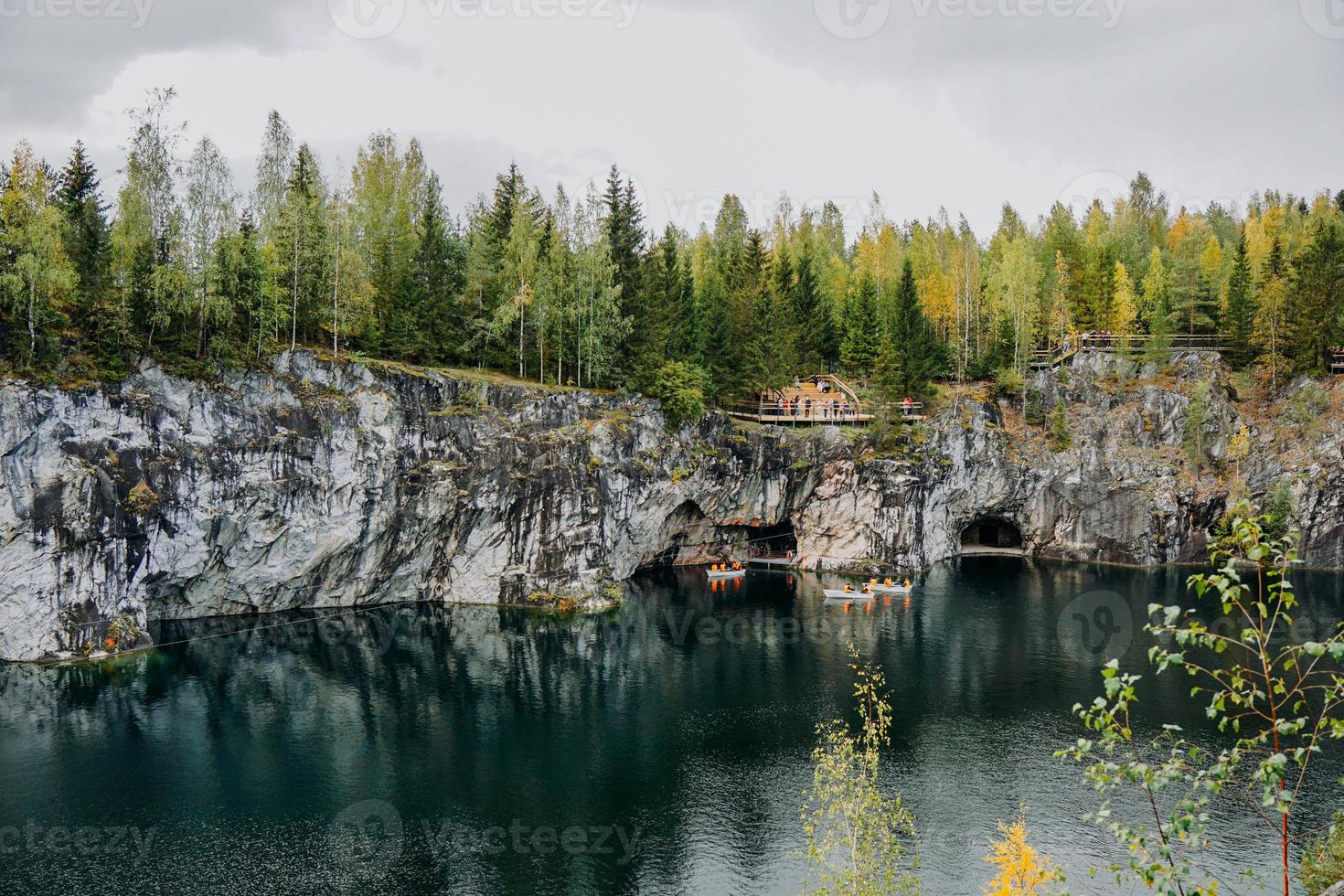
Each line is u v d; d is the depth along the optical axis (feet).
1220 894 122.31
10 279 196.44
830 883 125.80
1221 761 47.50
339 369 249.75
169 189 232.32
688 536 337.52
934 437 338.75
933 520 343.87
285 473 237.66
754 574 327.06
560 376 295.89
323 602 259.39
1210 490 345.72
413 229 328.49
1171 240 497.87
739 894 126.00
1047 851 134.92
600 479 277.85
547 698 196.85
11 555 198.80
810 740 175.42
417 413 259.80
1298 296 354.74
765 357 341.21
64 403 204.85
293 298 250.37
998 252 490.90
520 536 272.10
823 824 143.64
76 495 204.13
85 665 204.64
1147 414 360.28
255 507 234.17
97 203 242.58
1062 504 358.02
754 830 142.82
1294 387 355.77
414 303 282.97
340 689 198.29
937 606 276.82
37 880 124.57
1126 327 377.91
